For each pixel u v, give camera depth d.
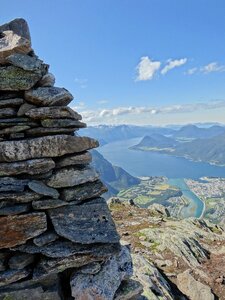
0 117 1.31
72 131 1.43
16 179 1.29
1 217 1.24
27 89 1.33
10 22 1.54
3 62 1.32
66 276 1.42
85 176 1.40
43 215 1.30
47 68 1.43
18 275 1.27
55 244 1.32
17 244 1.26
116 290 1.49
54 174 1.36
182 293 2.61
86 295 1.33
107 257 1.38
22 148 1.30
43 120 1.34
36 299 1.29
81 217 1.37
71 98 1.42
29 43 1.33
